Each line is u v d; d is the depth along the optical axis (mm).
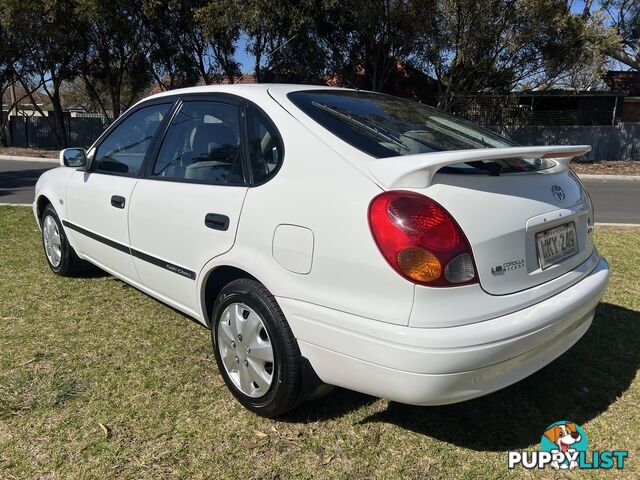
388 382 2148
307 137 2514
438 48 17000
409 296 2061
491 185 2283
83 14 18672
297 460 2430
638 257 5641
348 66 19812
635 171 17453
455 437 2617
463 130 3098
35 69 23844
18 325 3744
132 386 2992
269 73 19656
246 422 2693
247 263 2602
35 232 6410
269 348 2561
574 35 17250
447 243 2066
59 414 2713
